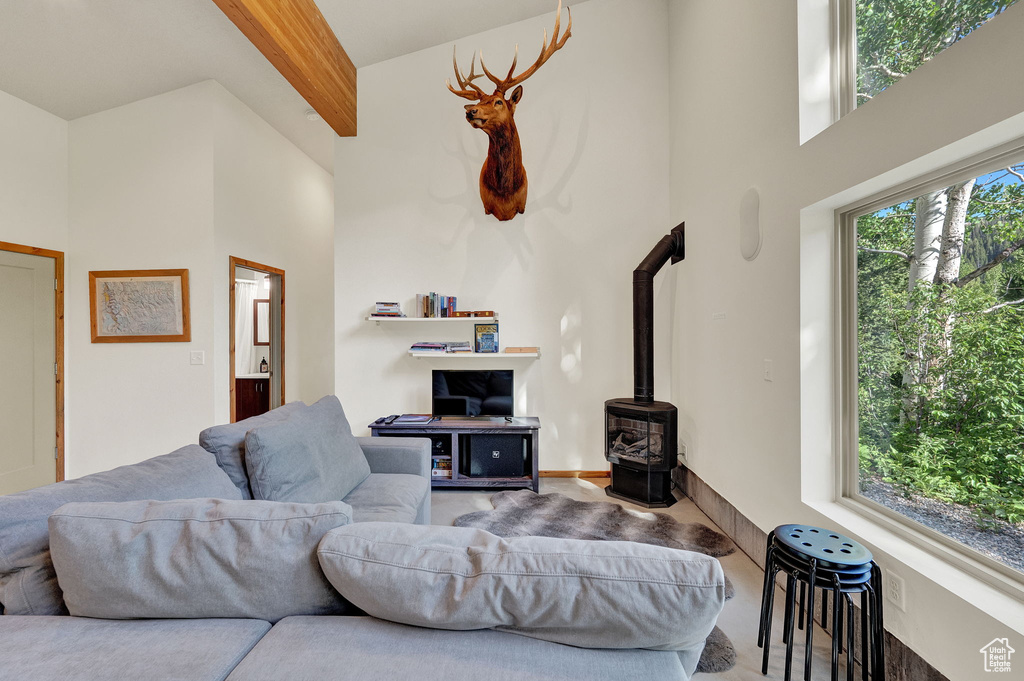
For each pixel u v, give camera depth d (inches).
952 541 57.1
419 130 161.8
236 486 68.9
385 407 162.7
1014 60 42.6
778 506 85.4
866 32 72.8
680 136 142.4
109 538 39.1
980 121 46.1
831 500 77.8
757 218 92.9
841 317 76.7
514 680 30.9
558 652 33.5
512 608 33.9
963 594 49.2
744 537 100.4
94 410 155.5
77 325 156.4
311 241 226.8
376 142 162.7
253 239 176.7
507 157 145.4
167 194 153.2
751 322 96.0
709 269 119.1
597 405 157.2
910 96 54.9
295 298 211.6
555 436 158.4
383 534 39.0
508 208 153.6
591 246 157.2
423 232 161.9
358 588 36.3
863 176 62.9
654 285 155.1
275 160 193.3
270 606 39.0
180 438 152.3
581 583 33.2
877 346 70.2
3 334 138.4
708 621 31.9
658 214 155.1
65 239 156.3
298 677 31.6
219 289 154.2
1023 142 47.5
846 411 76.4
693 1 129.7
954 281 57.2
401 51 159.0
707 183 120.2
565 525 113.4
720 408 112.0
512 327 159.6
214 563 38.9
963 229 55.9
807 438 78.0
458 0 141.8
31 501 42.7
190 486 56.2
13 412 140.7
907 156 55.5
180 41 132.6
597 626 33.1
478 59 159.5
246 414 213.2
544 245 158.6
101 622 38.8
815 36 77.9
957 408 57.0
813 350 78.0
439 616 34.9
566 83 157.3
